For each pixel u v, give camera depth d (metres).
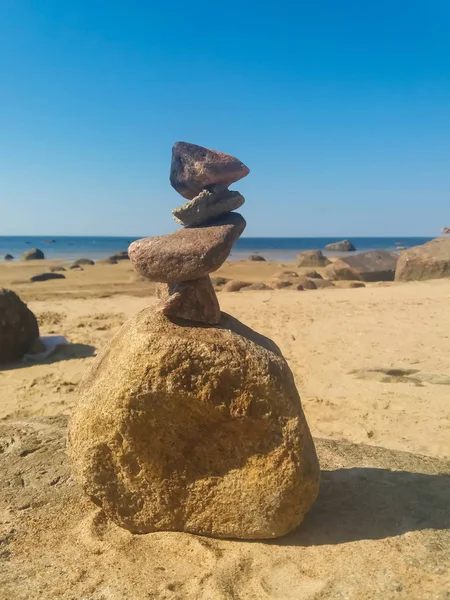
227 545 0.91
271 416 0.87
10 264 8.72
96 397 0.93
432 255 5.41
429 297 3.83
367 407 1.66
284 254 15.13
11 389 1.94
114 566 0.86
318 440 1.38
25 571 0.86
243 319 3.10
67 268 7.74
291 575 0.81
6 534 0.97
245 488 0.89
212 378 0.87
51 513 1.04
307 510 0.91
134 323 0.96
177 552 0.90
